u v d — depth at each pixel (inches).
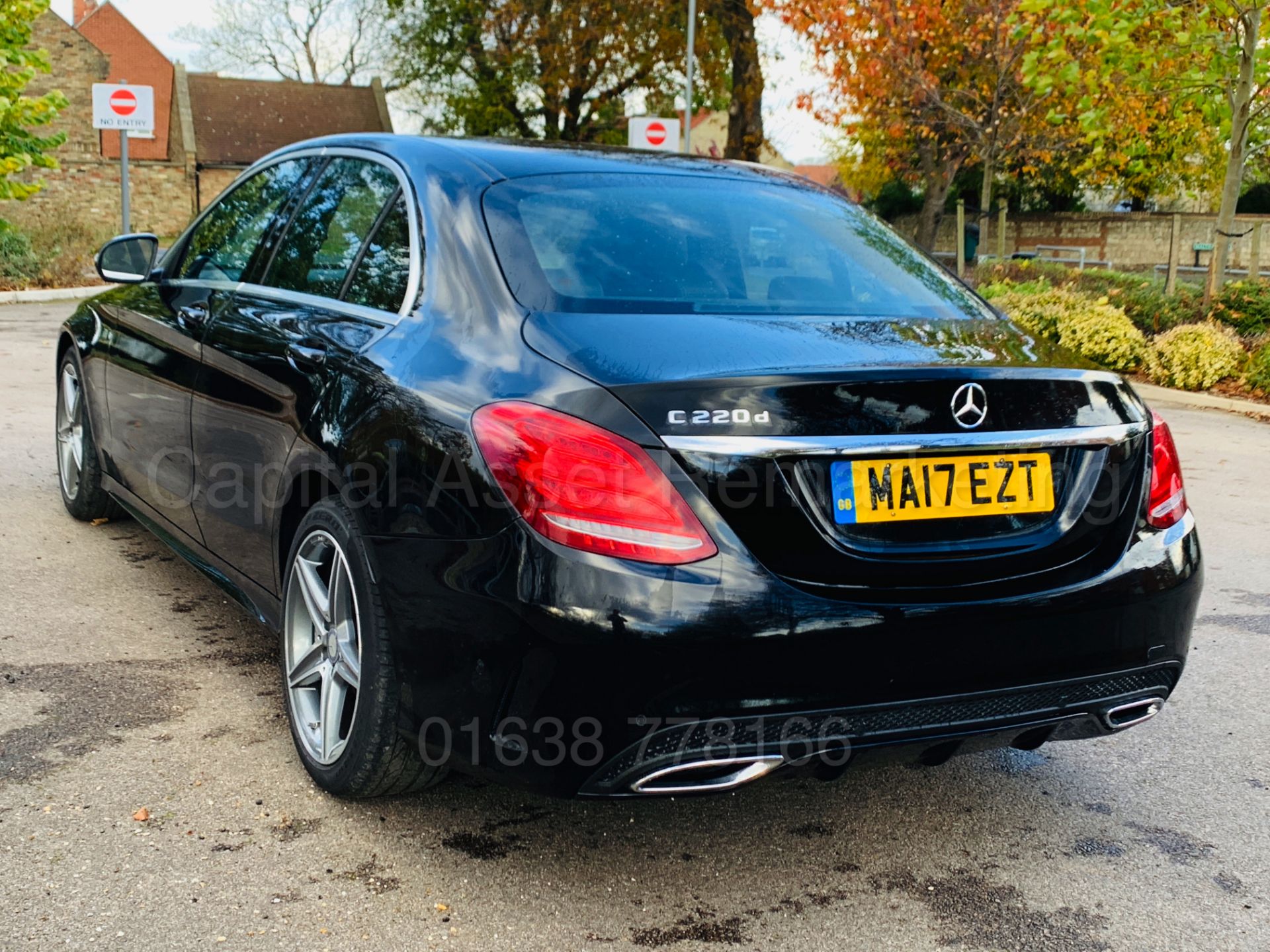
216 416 141.5
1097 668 101.3
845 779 129.3
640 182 129.7
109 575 181.0
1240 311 536.4
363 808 114.3
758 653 88.5
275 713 134.8
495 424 93.4
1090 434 102.6
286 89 1924.2
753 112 1267.2
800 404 91.4
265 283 144.9
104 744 124.6
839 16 824.9
